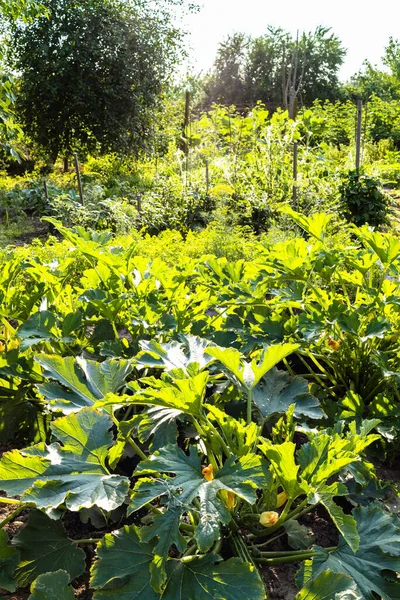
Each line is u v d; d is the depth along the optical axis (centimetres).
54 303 332
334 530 227
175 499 165
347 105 2631
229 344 289
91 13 1670
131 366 232
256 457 174
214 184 1215
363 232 320
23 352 277
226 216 944
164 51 1847
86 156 1908
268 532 197
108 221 1017
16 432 281
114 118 1705
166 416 215
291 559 190
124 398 185
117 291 323
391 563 181
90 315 312
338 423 211
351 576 176
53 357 225
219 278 351
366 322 303
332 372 342
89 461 191
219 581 164
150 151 1836
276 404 234
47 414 271
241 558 169
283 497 197
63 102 1738
